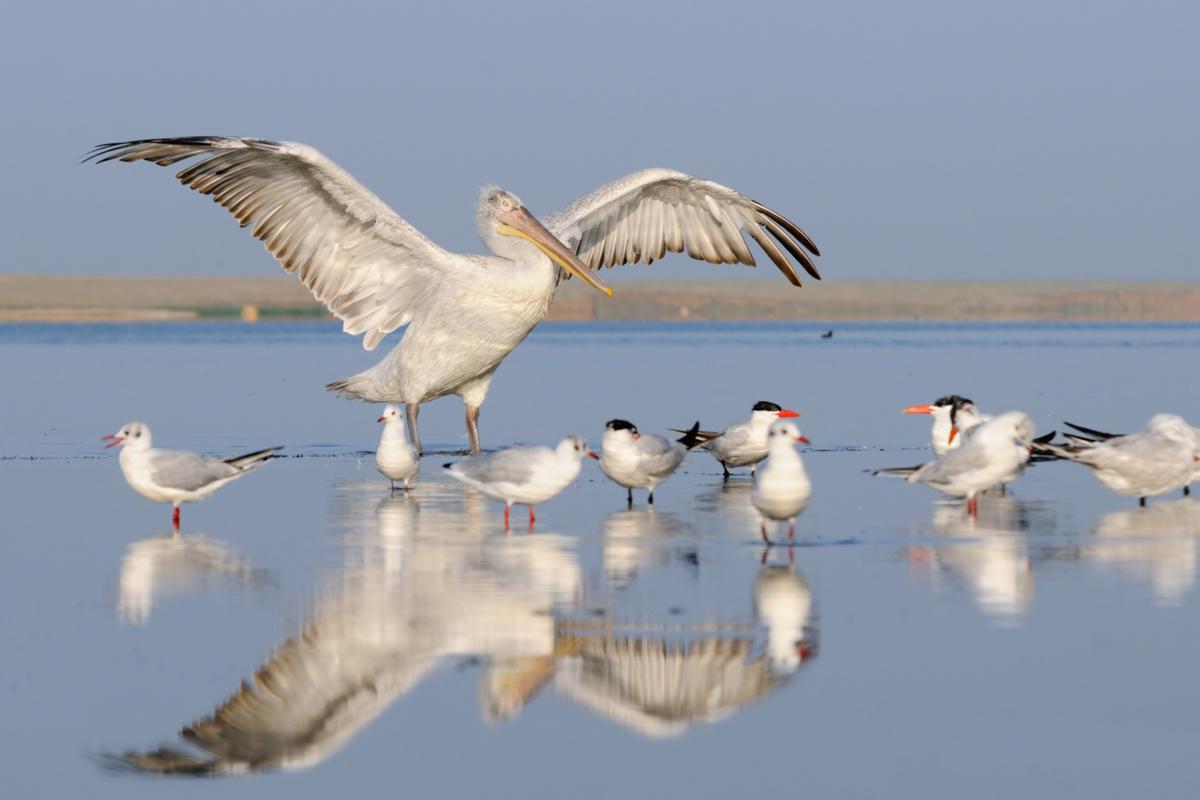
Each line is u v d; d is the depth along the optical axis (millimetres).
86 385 39656
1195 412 28688
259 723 8812
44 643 10492
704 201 21969
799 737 8555
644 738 8539
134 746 8445
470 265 19953
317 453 23312
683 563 13195
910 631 10664
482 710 9047
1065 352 59312
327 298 19906
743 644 10352
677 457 17172
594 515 16219
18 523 15883
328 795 7754
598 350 62625
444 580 12531
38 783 7906
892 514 16031
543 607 11477
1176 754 8188
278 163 18391
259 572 12961
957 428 19562
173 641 10555
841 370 44875
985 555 13453
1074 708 8945
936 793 7695
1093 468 16266
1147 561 13094
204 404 33156
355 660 10055
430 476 20172
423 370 20562
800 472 13836
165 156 17406
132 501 17625
